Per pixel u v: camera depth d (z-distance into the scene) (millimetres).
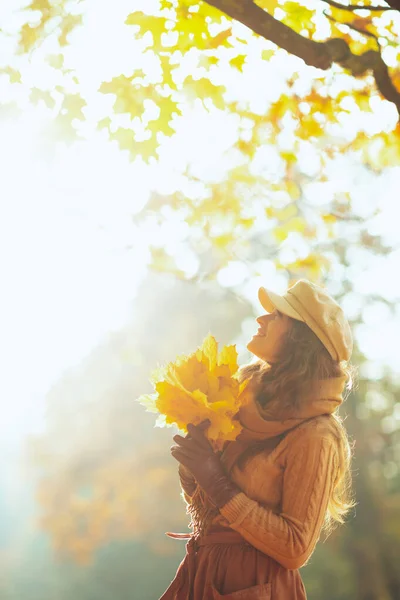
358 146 4469
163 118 4016
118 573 24828
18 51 3812
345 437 2789
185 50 3852
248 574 2627
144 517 21000
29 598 27469
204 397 2609
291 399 2715
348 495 2922
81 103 3945
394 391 19938
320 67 2854
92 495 21562
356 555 18844
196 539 2809
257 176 5320
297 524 2574
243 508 2570
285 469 2676
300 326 2818
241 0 2707
